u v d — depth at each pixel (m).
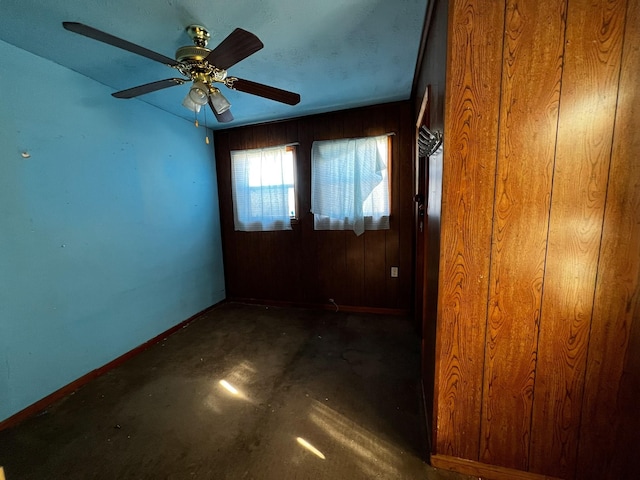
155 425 1.55
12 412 1.59
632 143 0.91
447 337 1.17
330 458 1.32
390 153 2.77
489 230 1.07
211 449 1.38
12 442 1.45
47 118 1.74
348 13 1.41
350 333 2.61
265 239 3.33
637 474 1.04
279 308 3.31
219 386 1.88
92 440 1.45
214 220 3.38
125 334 2.26
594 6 0.88
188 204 2.96
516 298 1.08
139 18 1.39
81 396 1.80
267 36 1.58
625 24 0.87
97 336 2.05
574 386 1.07
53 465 1.31
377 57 1.84
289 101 1.80
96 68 1.86
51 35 1.50
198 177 3.10
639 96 0.88
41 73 1.71
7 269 1.57
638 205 0.92
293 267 3.27
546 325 1.06
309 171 3.04
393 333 2.59
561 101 0.94
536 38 0.94
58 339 1.81
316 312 3.15
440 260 1.13
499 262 1.08
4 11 1.31
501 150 1.02
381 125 2.74
